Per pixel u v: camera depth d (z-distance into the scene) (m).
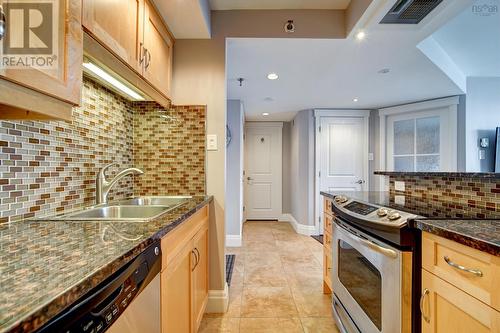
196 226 1.53
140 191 2.00
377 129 4.23
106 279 0.57
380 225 1.19
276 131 5.29
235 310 1.94
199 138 2.00
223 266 1.96
